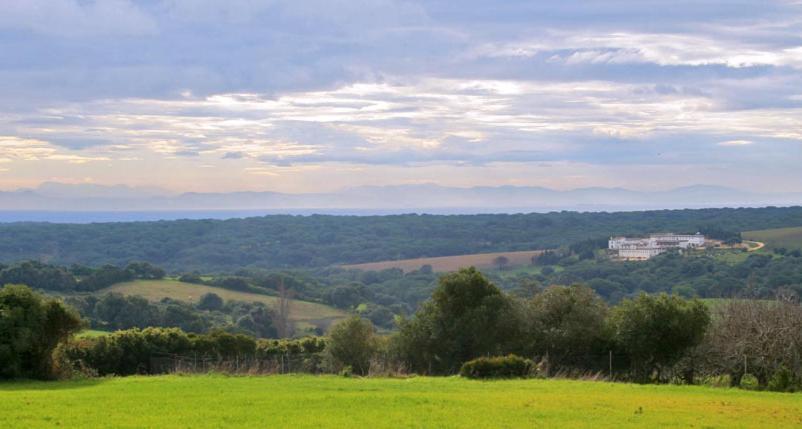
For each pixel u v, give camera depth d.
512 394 31.41
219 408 26.31
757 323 44.19
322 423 23.41
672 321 44.03
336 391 32.03
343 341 52.38
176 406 26.69
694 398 31.36
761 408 28.42
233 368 46.47
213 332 54.03
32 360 39.00
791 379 38.72
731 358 44.22
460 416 25.06
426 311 51.81
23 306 38.72
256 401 28.20
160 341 50.06
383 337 56.03
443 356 50.47
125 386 34.09
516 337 49.94
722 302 48.31
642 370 46.25
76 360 44.75
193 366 47.22
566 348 49.34
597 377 42.81
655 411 27.00
